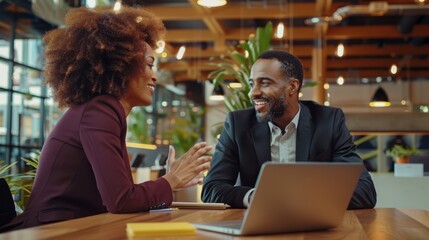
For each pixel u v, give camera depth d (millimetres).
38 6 7625
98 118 1714
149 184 1702
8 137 8688
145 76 1912
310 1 11867
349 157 2322
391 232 1323
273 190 1182
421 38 15086
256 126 2400
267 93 2309
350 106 19109
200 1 7109
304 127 2354
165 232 1172
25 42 8523
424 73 18609
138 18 2035
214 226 1255
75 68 1827
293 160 2348
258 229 1211
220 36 13906
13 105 8750
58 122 1783
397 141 11141
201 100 19250
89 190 1706
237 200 2004
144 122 13938
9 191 1737
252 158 2357
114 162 1657
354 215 1759
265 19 13281
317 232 1312
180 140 13812
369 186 2119
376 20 13617
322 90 13672
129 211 1635
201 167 1800
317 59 13727
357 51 15891
